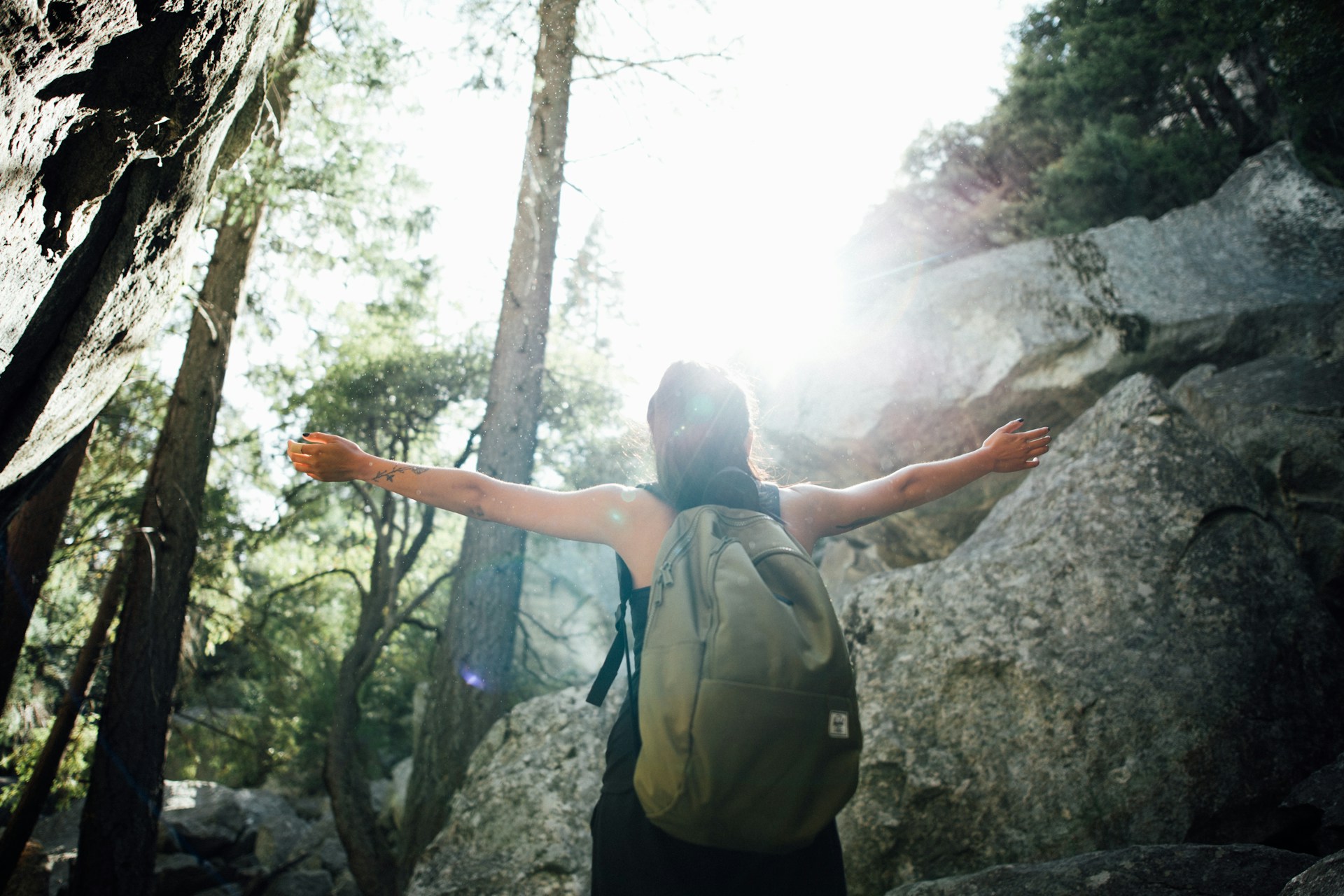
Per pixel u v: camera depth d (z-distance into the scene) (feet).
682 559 4.81
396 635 52.80
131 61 7.50
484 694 27.02
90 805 27.22
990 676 12.55
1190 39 38.22
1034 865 9.25
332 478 5.46
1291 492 17.49
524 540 29.27
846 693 4.24
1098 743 11.37
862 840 12.12
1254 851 8.08
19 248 7.30
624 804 4.93
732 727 4.04
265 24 9.77
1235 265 24.67
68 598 39.65
